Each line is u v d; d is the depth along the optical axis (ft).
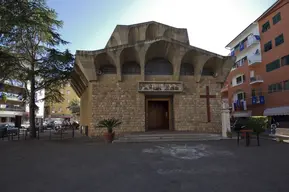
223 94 145.89
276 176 18.99
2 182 18.01
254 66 108.17
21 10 50.03
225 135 51.08
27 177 19.48
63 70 56.70
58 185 17.13
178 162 25.38
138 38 77.10
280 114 86.22
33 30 55.26
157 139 46.96
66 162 25.86
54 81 58.13
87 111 66.13
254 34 107.65
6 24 48.73
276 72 92.73
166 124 65.41
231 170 21.36
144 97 59.67
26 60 59.36
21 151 34.68
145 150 34.35
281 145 39.32
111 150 34.68
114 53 57.26
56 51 55.88
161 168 22.48
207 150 33.96
